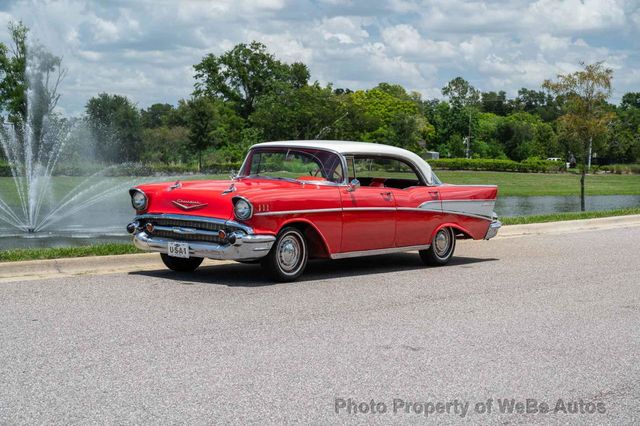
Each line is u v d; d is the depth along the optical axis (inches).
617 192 1782.7
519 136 4407.0
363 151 350.9
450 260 415.5
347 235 337.4
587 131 909.2
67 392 173.5
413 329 243.6
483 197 404.5
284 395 175.6
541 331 245.4
